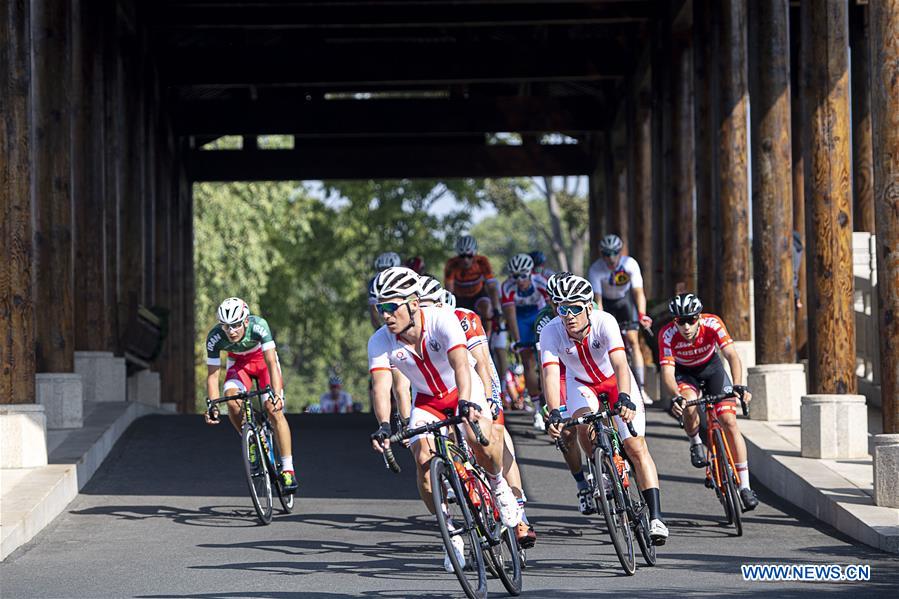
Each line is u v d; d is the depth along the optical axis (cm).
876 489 1602
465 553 1169
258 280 6619
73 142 2830
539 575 1293
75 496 1889
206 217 6381
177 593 1202
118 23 3353
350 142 5219
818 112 2014
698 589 1177
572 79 4325
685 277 3397
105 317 2859
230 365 1794
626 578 1259
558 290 1362
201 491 1942
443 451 1137
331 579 1276
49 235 2358
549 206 8419
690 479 2025
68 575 1330
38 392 2281
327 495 1911
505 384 2797
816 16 2023
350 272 7381
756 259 2453
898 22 1628
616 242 2402
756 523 1678
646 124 4172
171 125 4441
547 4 3747
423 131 4647
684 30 3450
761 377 2400
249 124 4600
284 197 6650
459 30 4541
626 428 1376
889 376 1617
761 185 2448
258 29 4453
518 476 1346
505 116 4672
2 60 2017
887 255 1627
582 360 1414
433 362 1182
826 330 1983
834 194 2000
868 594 1148
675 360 1703
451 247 7300
